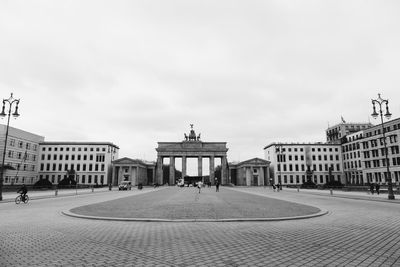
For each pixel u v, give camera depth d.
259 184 113.94
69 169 107.56
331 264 7.18
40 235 10.88
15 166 92.44
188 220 14.13
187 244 9.34
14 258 7.78
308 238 10.25
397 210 20.02
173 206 21.52
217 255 8.02
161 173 113.94
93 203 25.02
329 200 30.45
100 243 9.52
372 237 10.45
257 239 10.08
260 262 7.35
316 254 8.12
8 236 10.72
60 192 52.47
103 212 17.64
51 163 108.31
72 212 17.67
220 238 10.24
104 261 7.47
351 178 105.81
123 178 112.25
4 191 50.38
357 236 10.62
